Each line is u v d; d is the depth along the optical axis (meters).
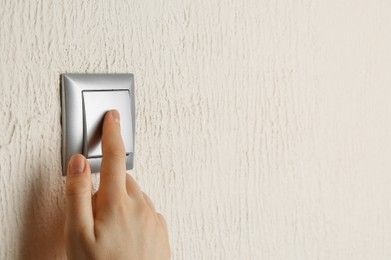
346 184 0.73
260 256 0.64
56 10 0.46
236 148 0.60
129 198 0.46
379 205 0.78
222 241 0.60
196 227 0.58
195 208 0.58
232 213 0.61
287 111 0.64
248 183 0.62
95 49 0.49
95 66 0.49
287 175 0.66
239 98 0.60
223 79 0.58
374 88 0.75
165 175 0.55
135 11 0.51
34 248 0.47
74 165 0.44
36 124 0.46
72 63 0.48
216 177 0.59
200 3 0.55
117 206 0.44
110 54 0.50
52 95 0.47
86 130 0.48
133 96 0.51
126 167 0.51
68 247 0.43
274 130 0.63
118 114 0.48
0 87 0.44
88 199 0.43
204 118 0.57
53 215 0.48
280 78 0.63
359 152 0.74
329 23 0.68
